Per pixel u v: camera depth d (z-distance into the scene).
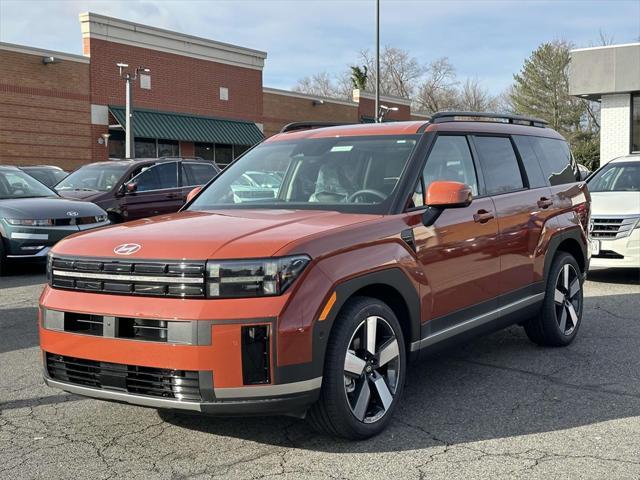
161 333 3.46
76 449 3.90
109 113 29.33
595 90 21.08
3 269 10.54
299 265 3.52
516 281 5.33
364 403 3.89
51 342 3.79
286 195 4.76
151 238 3.74
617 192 10.08
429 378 5.21
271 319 3.40
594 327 6.85
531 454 3.75
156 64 31.02
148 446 3.92
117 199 12.66
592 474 3.49
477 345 6.22
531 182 5.78
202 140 32.19
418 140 4.73
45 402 4.73
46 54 26.92
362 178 4.60
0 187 11.26
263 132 36.44
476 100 83.75
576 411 4.45
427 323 4.36
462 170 5.00
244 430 4.14
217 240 3.60
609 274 10.41
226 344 3.38
